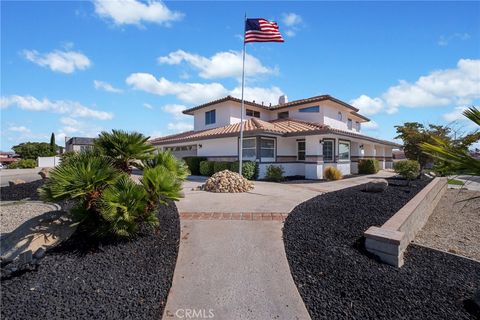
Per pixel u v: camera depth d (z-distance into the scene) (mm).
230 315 2713
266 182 13367
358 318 2607
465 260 4051
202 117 21594
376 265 3645
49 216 4270
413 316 2613
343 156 18328
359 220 5316
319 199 7340
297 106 19734
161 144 21969
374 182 8969
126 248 3941
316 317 2658
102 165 3869
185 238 4598
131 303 2812
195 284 3250
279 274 3461
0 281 3117
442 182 11398
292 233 4715
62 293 2904
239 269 3590
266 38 12406
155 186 3975
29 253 3537
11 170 23812
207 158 18078
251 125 15531
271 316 2697
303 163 16469
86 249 3830
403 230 4527
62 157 4387
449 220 7359
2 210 6273
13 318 2514
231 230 4977
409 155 15875
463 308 2744
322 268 3547
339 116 20656
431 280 3322
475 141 4223
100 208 3598
